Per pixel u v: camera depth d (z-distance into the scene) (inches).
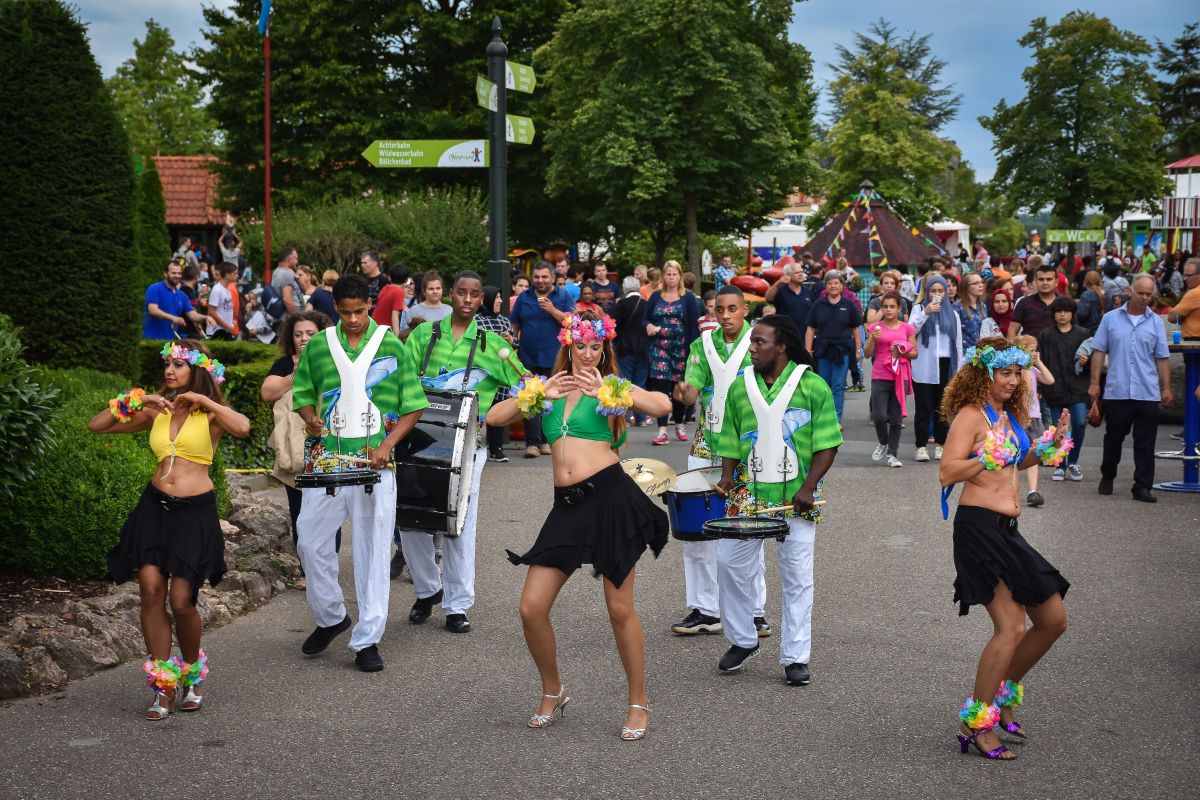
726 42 1451.8
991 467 195.6
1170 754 199.9
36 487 291.0
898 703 225.8
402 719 218.1
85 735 208.7
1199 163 2615.7
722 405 266.4
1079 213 2385.6
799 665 237.1
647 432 585.3
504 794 184.1
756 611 270.8
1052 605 203.0
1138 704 223.9
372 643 246.8
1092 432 595.2
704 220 1668.3
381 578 248.8
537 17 1512.1
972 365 207.9
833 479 461.1
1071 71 2303.2
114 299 405.7
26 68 391.2
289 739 207.8
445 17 1471.5
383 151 493.0
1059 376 455.5
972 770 193.5
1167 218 2191.2
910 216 2316.7
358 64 1498.5
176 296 545.3
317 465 252.1
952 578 318.3
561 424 212.7
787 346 240.7
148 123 2662.4
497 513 397.4
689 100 1473.9
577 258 1665.8
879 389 488.7
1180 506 410.9
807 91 1774.1
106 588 290.8
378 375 253.3
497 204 494.6
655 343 541.3
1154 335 415.8
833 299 539.8
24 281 391.2
